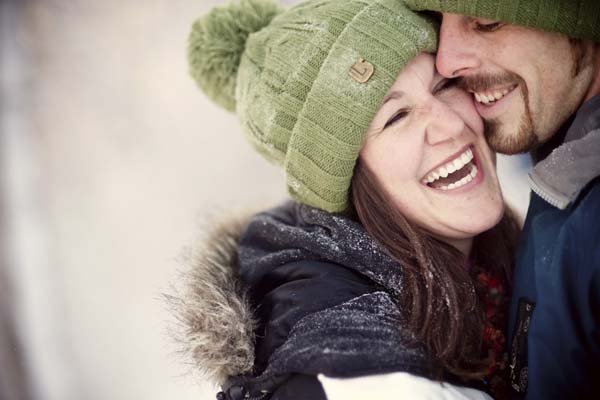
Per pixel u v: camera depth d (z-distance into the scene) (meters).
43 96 4.99
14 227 4.14
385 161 1.25
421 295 1.19
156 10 5.17
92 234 4.02
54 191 4.37
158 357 3.32
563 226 1.12
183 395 3.01
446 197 1.28
